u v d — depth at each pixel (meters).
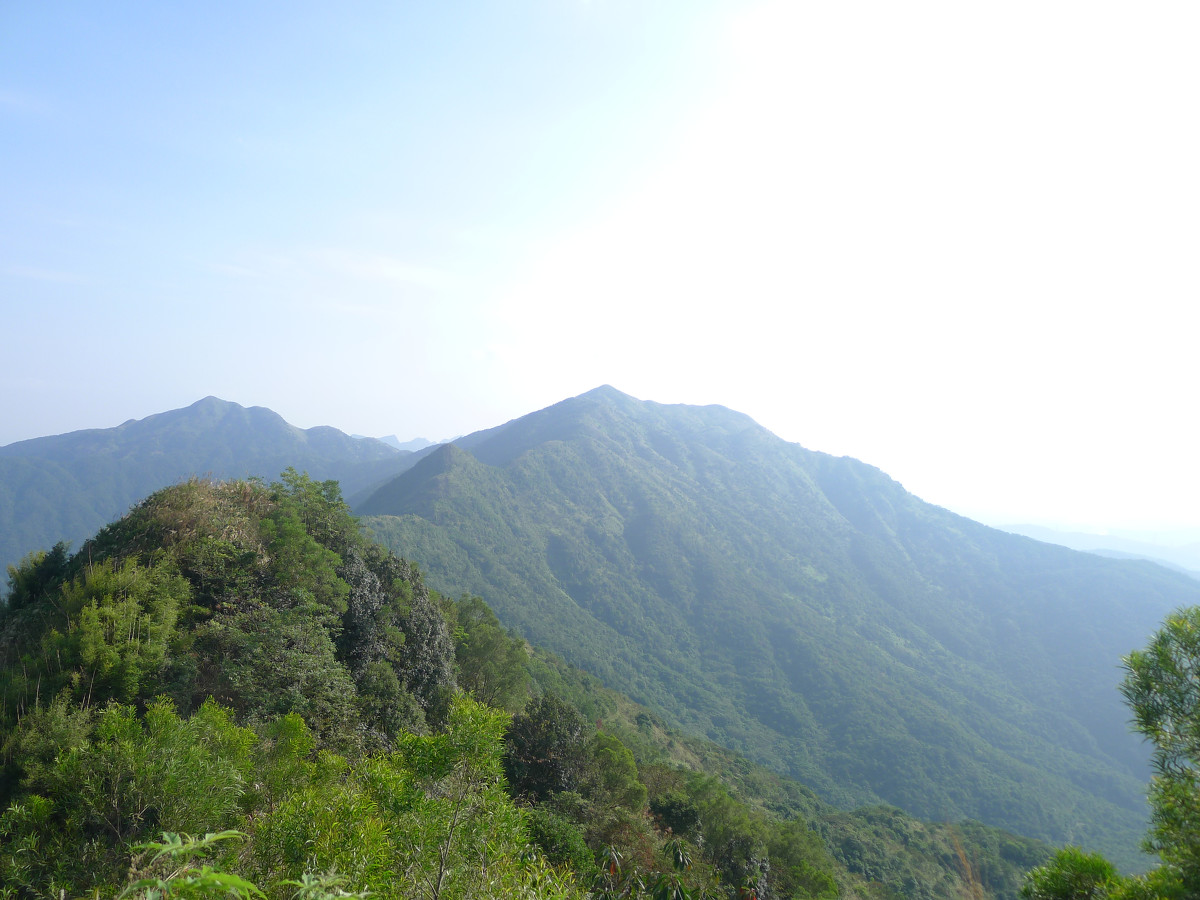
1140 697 5.66
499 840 7.68
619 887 16.05
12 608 20.80
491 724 7.87
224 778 9.22
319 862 6.09
